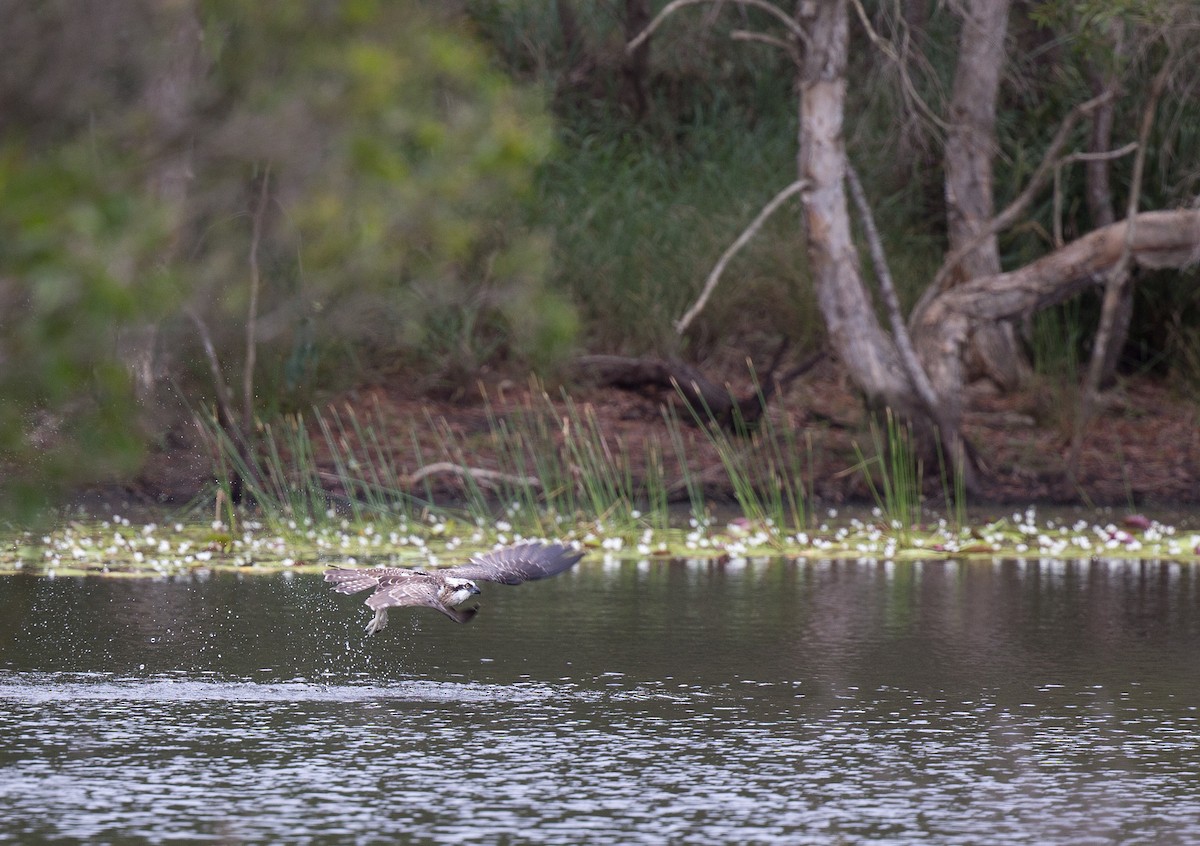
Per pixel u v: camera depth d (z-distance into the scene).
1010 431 26.03
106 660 11.87
